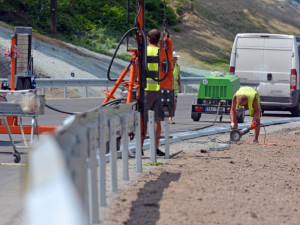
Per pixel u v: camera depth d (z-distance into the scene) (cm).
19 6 11369
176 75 4138
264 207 1633
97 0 13600
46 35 10731
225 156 2600
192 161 2409
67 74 8062
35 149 885
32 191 880
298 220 1520
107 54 10975
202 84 4575
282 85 5181
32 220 877
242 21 17062
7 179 1995
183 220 1409
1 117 2434
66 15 12488
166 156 2488
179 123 4366
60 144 970
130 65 2502
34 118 2461
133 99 2461
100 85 7375
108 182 1873
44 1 11756
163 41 2403
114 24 12988
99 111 1481
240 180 2012
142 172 2095
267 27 17200
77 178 1105
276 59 5188
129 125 2006
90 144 1306
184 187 1816
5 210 1528
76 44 10869
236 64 5284
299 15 18788
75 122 1228
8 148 2853
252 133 3681
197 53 13738
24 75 3381
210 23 16125
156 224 1364
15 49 3138
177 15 15625
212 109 4531
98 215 1344
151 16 14512
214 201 1647
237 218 1474
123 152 1894
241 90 3112
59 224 889
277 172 2253
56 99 6475
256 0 18662
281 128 4144
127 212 1466
